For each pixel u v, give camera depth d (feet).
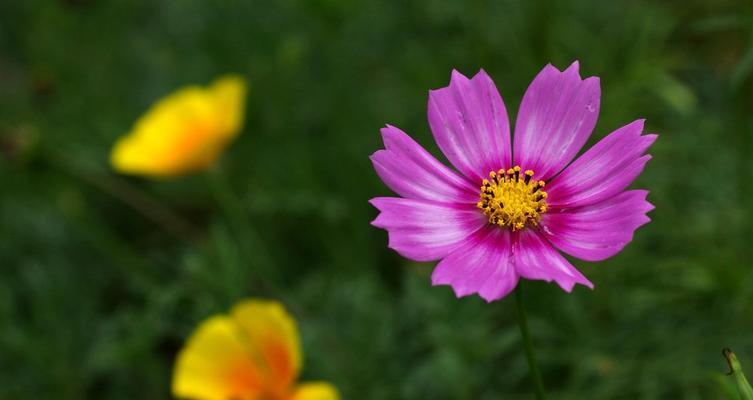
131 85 2.98
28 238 2.50
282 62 2.59
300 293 2.23
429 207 1.58
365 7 2.72
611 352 2.04
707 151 2.23
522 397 2.06
